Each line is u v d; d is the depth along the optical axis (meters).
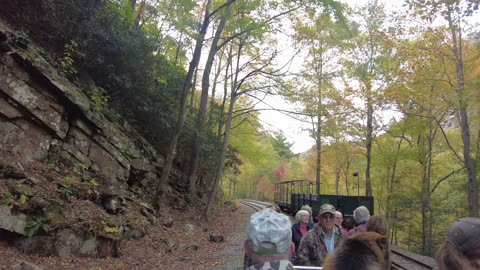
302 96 18.92
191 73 14.62
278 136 23.95
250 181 68.69
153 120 16.97
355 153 28.66
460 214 25.88
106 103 12.55
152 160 16.53
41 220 7.03
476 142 23.05
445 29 16.86
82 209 8.33
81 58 12.10
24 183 7.49
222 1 14.95
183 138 20.05
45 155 9.22
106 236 8.26
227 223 20.44
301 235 6.02
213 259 10.71
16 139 8.56
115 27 13.77
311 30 18.25
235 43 21.89
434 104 18.84
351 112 23.23
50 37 11.33
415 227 28.27
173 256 10.24
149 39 15.57
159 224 12.75
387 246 2.80
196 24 14.52
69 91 10.03
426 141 25.27
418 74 17.52
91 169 10.77
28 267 5.58
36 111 9.05
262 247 2.11
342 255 1.97
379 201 30.83
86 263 7.38
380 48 21.61
